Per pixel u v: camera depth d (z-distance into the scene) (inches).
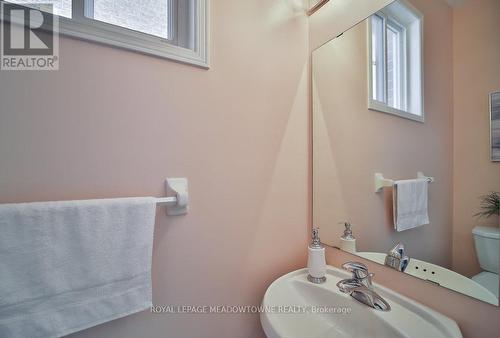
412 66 29.8
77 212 21.4
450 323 24.9
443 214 26.8
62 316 21.0
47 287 20.4
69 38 23.3
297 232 41.4
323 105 41.4
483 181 23.8
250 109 35.4
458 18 25.5
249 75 35.3
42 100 22.3
